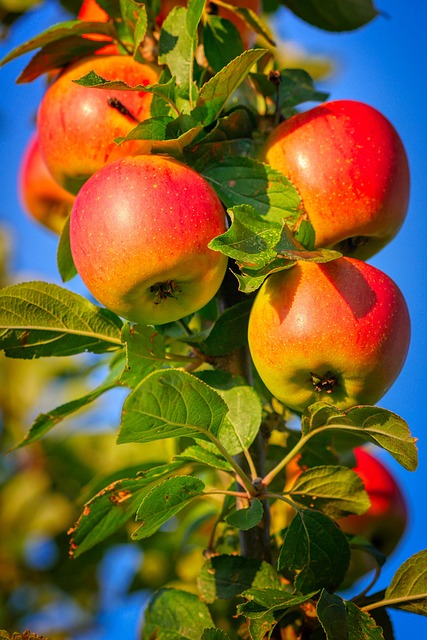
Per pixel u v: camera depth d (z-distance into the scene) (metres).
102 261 0.83
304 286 0.84
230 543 0.96
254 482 0.85
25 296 0.87
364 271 0.85
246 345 0.90
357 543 0.92
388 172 0.88
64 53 0.91
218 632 0.82
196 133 0.84
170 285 0.84
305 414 0.83
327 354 0.84
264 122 0.91
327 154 0.87
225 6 0.91
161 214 0.82
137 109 0.88
